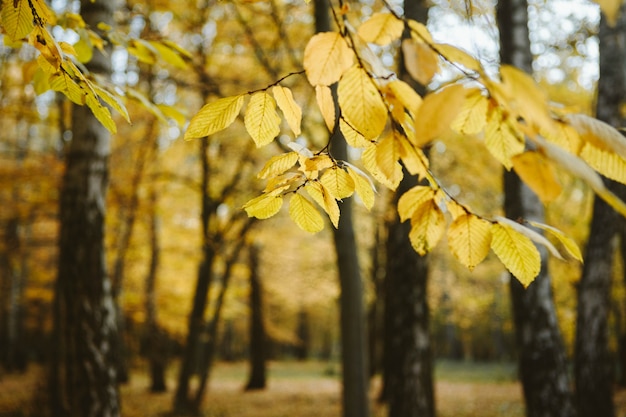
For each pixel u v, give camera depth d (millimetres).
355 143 1166
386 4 858
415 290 6355
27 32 1372
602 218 5961
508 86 644
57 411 3941
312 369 29266
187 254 13453
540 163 766
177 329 14633
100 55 3785
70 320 3992
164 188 12531
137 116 9547
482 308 21312
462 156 10844
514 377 21469
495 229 992
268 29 8375
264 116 1122
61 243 4125
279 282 17953
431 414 6227
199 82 7000
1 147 11469
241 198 11453
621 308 15930
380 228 14523
